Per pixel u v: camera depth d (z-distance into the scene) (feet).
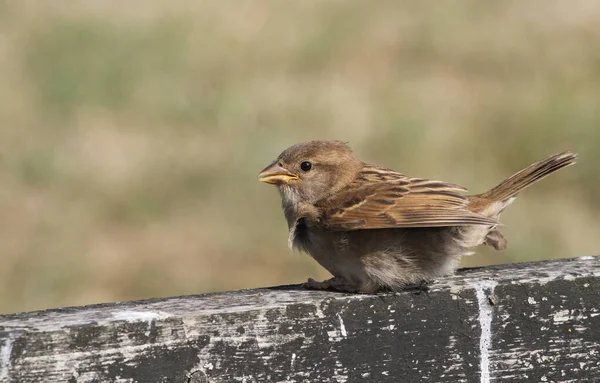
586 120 52.34
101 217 45.91
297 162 22.33
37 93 58.85
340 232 20.25
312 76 65.26
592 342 16.94
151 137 54.08
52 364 14.57
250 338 15.62
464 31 73.97
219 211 46.37
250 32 70.49
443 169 50.01
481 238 20.51
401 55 69.67
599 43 70.18
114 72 61.31
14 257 41.86
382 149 52.24
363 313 16.24
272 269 41.37
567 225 44.04
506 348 16.75
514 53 69.00
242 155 51.01
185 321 15.20
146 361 15.05
